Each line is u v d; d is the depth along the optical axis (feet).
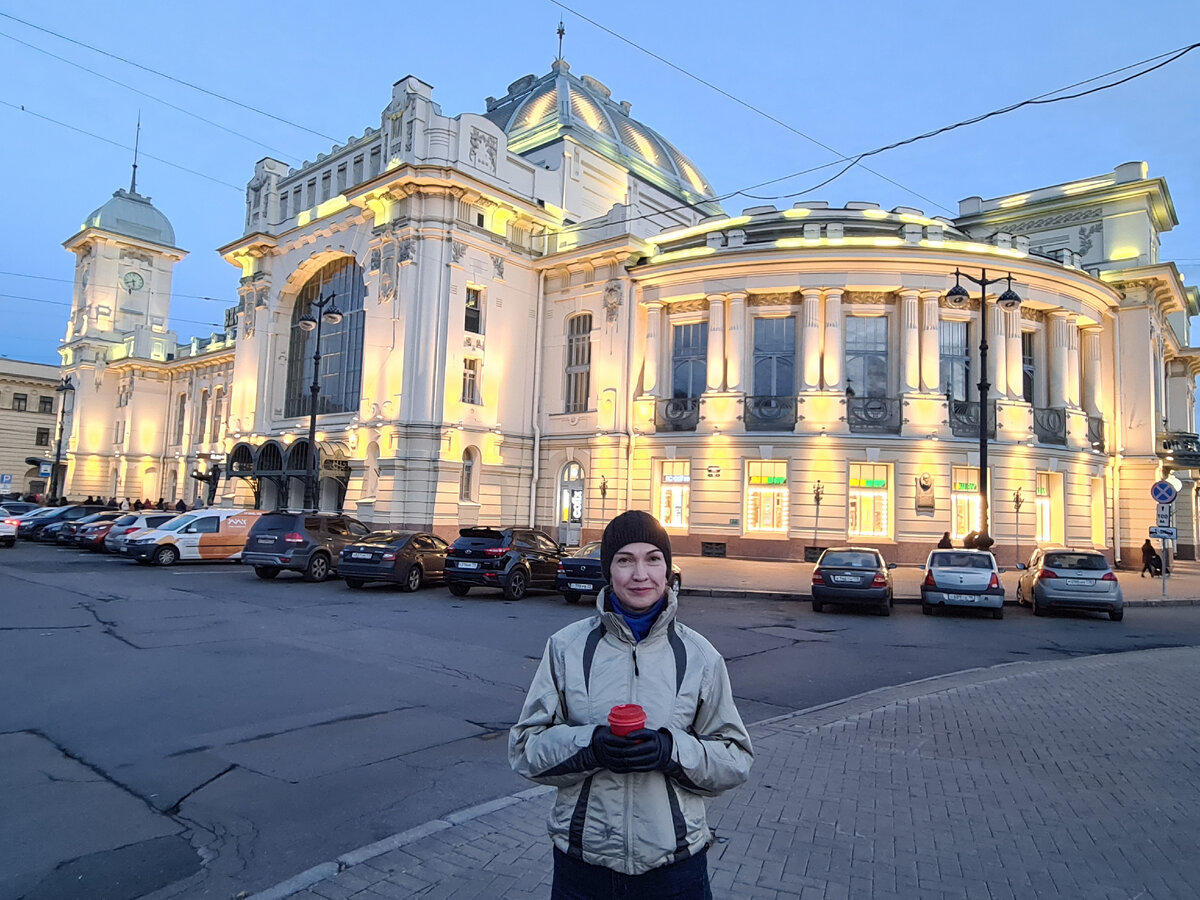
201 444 175.11
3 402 229.66
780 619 50.47
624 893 7.47
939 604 53.52
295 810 16.70
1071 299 97.25
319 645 35.63
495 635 40.37
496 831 15.30
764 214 103.91
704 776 7.52
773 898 12.68
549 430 108.99
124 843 14.88
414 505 95.30
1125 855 14.58
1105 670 33.73
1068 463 95.09
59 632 36.19
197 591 54.13
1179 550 126.00
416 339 97.81
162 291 210.18
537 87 140.15
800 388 93.97
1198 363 133.39
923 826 15.89
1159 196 109.70
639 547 8.18
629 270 103.09
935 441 89.56
